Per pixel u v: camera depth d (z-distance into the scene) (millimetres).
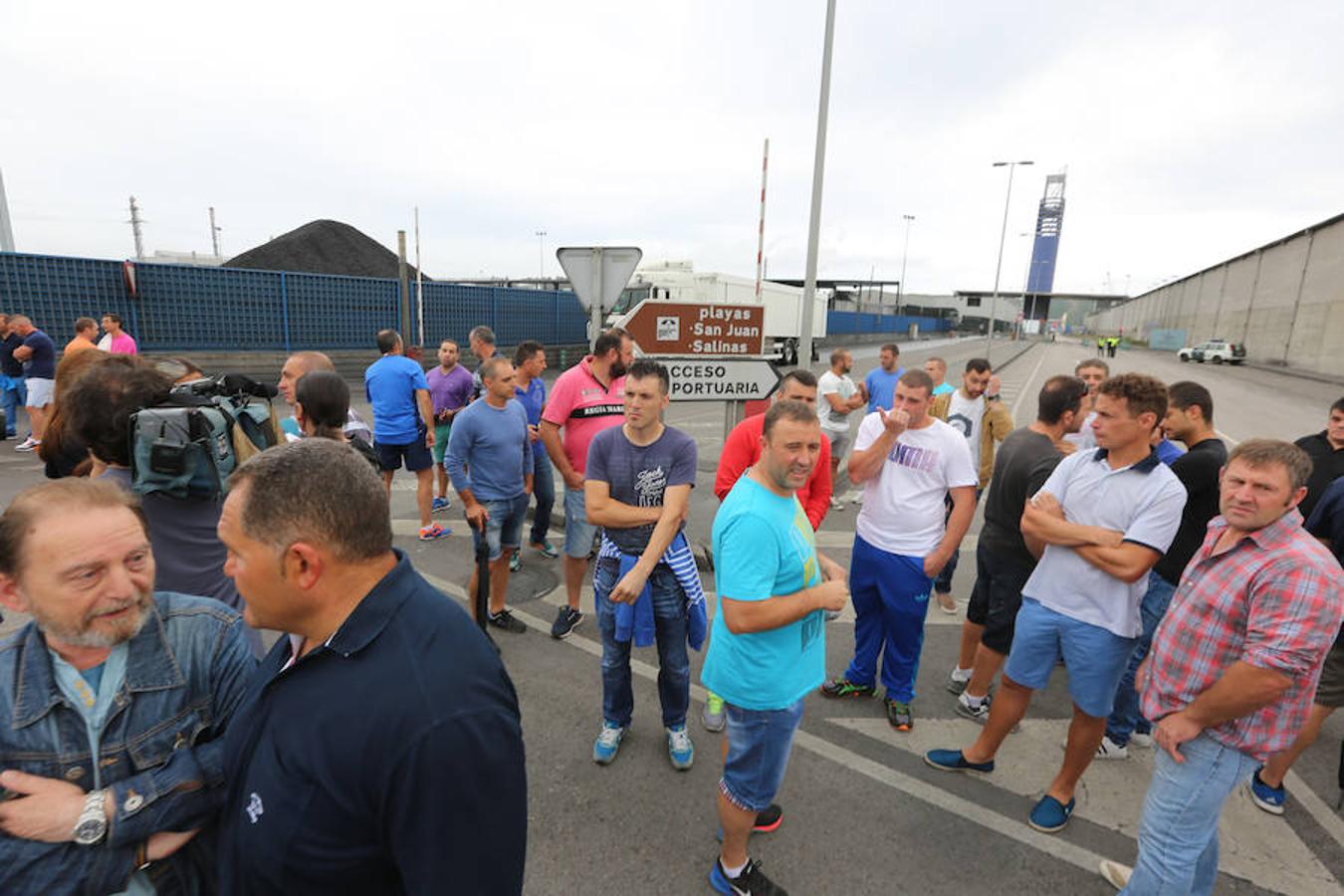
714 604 4746
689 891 2346
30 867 1181
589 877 2396
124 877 1235
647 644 2928
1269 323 42375
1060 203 108500
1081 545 2520
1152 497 2418
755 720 2162
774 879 2412
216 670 1386
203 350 13633
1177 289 69688
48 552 1136
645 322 5398
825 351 37219
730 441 3619
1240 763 1925
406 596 1091
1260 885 2424
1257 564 1879
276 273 14562
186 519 2037
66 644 1209
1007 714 2871
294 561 1030
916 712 3529
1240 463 1898
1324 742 3357
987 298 117500
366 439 3354
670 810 2746
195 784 1279
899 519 3281
